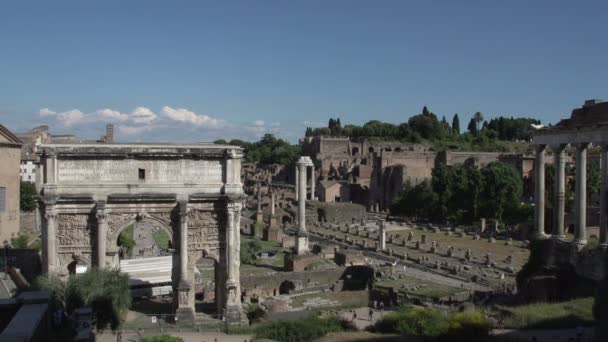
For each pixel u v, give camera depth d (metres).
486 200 144.25
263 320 58.28
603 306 35.31
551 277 58.56
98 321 50.62
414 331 48.53
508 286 76.75
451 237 131.38
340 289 78.75
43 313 32.97
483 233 132.88
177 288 57.84
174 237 59.03
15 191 95.12
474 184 146.38
